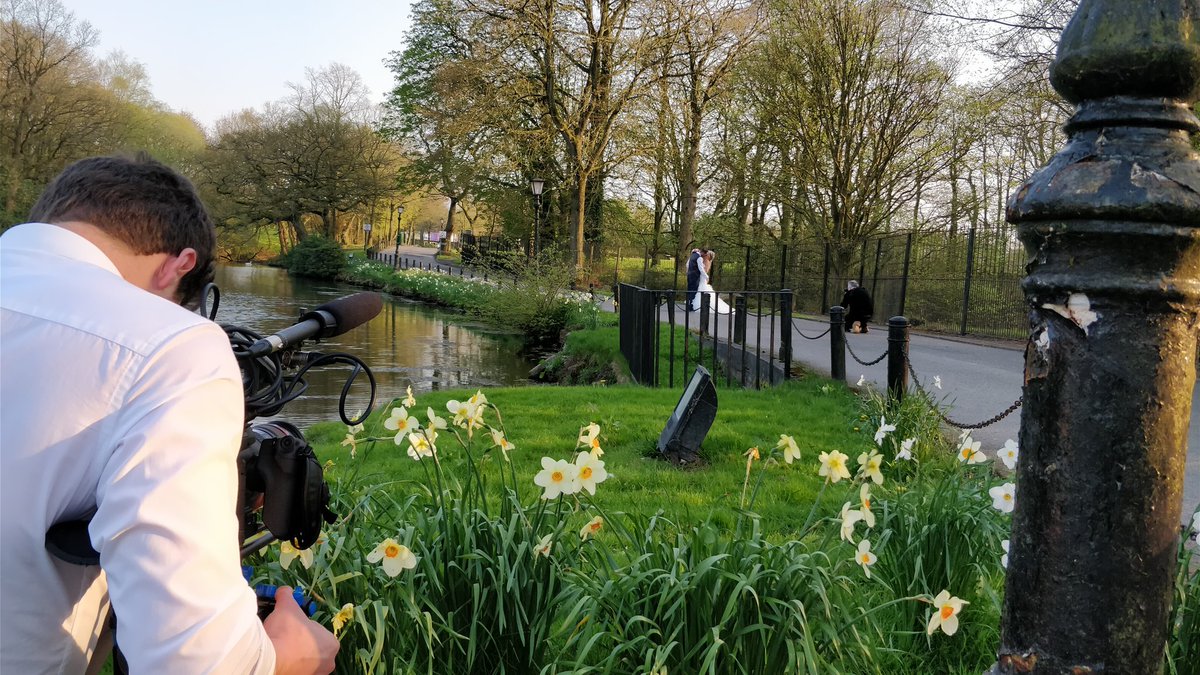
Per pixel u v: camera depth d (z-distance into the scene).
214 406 1.20
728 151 30.30
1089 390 1.51
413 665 2.39
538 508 2.70
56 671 1.22
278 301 31.25
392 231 84.00
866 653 2.48
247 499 1.62
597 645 2.61
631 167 33.25
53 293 1.23
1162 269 1.48
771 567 2.51
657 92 30.05
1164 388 1.51
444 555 2.62
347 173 52.53
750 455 2.97
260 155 52.22
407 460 6.10
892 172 24.36
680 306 21.00
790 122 24.31
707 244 32.69
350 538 2.57
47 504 1.15
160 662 1.07
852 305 17.80
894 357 7.03
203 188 52.12
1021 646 1.62
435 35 35.50
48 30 38.66
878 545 3.24
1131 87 1.50
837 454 2.88
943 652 3.10
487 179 36.53
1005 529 3.34
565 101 31.38
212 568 1.13
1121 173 1.46
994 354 13.79
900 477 5.41
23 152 37.78
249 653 1.16
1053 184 1.51
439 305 31.97
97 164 1.41
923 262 20.02
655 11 27.53
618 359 14.01
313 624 1.51
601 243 36.97
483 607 2.59
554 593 2.65
